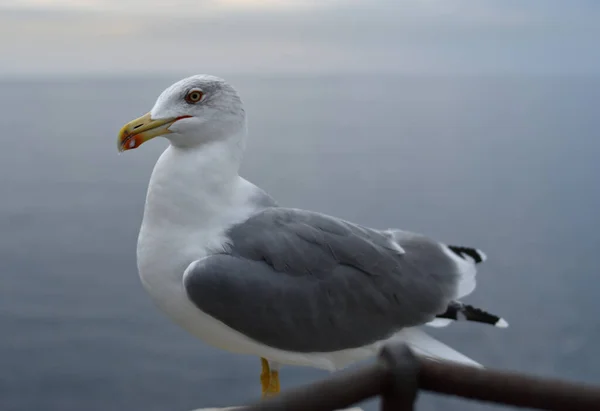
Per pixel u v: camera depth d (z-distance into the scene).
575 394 1.72
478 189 108.50
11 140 172.50
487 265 66.56
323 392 1.71
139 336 46.12
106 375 41.06
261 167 122.31
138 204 96.69
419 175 119.00
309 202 93.81
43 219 85.94
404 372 1.75
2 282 58.91
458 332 47.56
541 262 67.25
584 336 47.78
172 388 38.53
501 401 1.75
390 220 86.06
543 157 147.25
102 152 146.25
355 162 131.38
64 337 46.53
